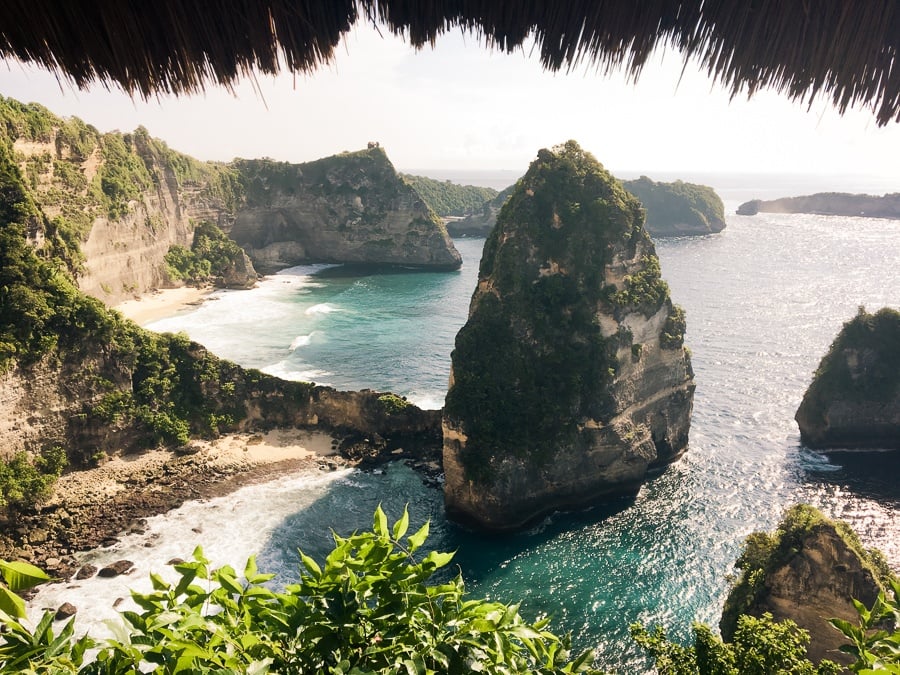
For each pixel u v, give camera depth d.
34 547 48.59
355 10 4.68
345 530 52.78
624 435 58.34
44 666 4.65
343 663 4.85
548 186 63.19
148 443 63.09
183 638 4.79
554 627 41.94
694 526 52.94
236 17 4.29
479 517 54.28
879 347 66.06
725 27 4.46
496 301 61.97
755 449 66.50
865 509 55.34
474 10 4.62
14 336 56.44
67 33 4.20
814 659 35.59
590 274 60.44
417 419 67.81
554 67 4.82
